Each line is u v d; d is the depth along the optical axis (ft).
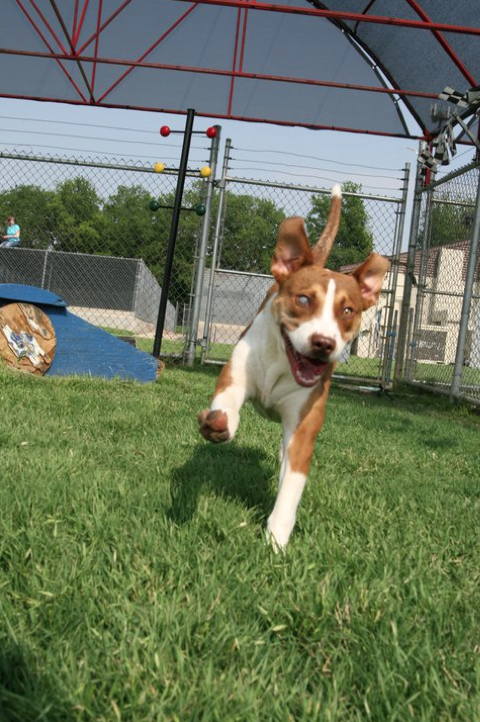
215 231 38.09
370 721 5.59
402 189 38.99
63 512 9.52
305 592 7.50
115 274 69.77
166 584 7.52
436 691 5.93
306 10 26.43
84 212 43.60
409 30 36.68
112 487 10.78
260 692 5.74
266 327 10.51
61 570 7.48
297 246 10.67
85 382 22.94
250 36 39.65
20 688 5.57
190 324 38.45
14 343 23.66
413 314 43.01
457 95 32.71
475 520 11.90
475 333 36.88
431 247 40.42
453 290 39.75
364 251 53.83
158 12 38.24
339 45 39.91
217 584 7.52
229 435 9.34
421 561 9.03
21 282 59.52
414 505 12.35
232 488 12.08
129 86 40.73
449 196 37.78
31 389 20.43
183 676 5.81
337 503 11.51
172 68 36.65
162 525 9.25
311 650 6.70
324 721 5.42
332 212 13.87
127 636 6.31
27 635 6.29
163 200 46.42
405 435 21.81
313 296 9.90
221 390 10.37
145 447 14.69
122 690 5.56
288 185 38.01
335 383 40.75
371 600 7.48
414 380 40.83
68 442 14.30
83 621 6.63
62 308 25.12
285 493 9.51
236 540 9.05
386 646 6.59
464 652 6.81
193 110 34.14
